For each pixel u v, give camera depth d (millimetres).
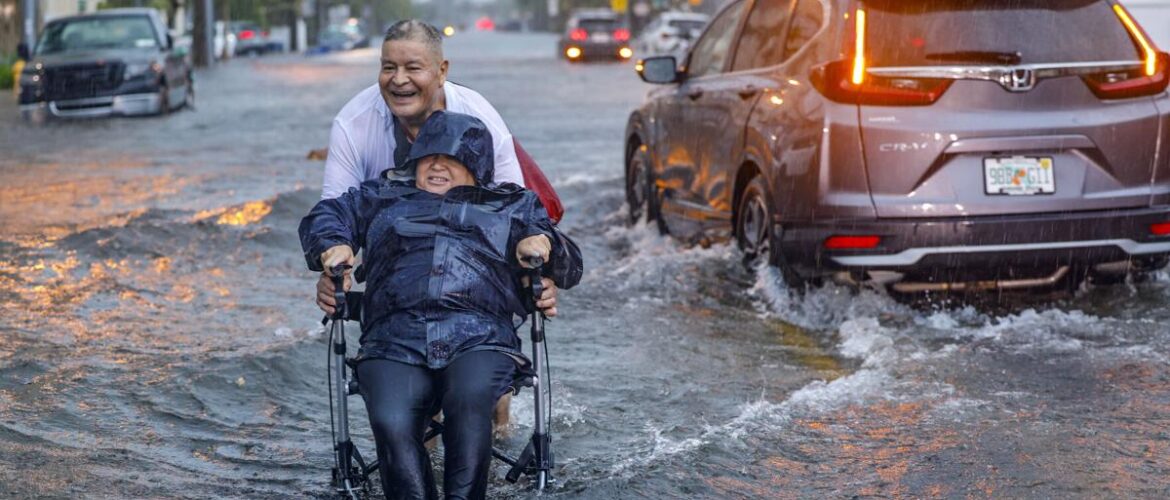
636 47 68500
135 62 28562
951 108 8469
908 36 8602
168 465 6078
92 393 7098
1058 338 8258
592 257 11344
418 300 5035
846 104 8516
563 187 15422
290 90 38906
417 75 5555
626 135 13141
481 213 5152
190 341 8328
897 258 8469
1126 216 8562
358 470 5738
